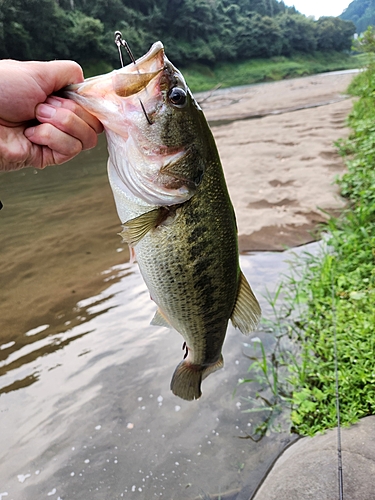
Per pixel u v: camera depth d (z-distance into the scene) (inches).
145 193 13.4
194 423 21.6
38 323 31.2
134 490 18.7
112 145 13.3
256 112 140.0
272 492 17.0
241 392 23.1
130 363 26.0
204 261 14.3
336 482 16.4
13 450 21.0
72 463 20.1
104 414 22.5
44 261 41.8
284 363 24.7
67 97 12.8
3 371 26.4
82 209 58.0
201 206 14.0
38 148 13.3
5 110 12.2
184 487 18.5
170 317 14.9
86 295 34.4
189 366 16.2
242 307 15.8
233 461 19.4
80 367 26.1
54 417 22.7
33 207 61.0
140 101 12.8
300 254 36.6
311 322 26.3
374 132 51.7
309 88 215.9
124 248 43.2
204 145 13.9
